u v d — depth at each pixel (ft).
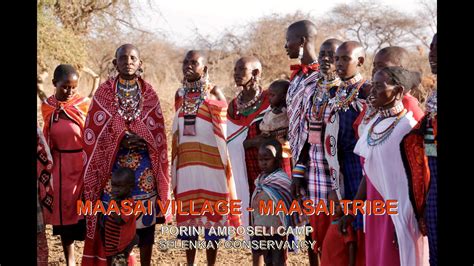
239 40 55.98
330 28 55.57
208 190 20.77
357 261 18.07
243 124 20.86
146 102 20.03
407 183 16.34
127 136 19.72
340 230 17.89
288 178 19.56
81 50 49.08
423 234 16.46
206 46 57.00
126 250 19.03
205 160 20.72
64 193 21.15
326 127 18.48
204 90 20.89
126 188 19.06
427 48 54.29
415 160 16.26
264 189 19.35
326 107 18.61
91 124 19.88
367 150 16.71
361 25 56.29
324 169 18.84
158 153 20.06
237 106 21.03
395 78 16.29
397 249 16.48
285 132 20.24
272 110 20.36
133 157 19.85
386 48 18.01
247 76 20.66
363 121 17.58
